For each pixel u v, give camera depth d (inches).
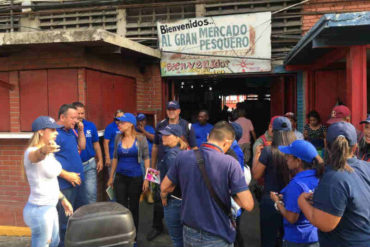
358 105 157.6
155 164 170.7
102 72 208.8
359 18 134.2
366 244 77.6
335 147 79.4
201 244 92.6
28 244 179.5
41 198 120.4
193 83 382.3
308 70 248.1
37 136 120.7
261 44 243.4
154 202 177.2
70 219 84.7
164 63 259.8
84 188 170.1
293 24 246.2
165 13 265.4
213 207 92.5
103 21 267.1
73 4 266.7
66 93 191.9
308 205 85.4
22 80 198.5
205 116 219.5
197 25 249.6
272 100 318.3
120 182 163.9
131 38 261.4
